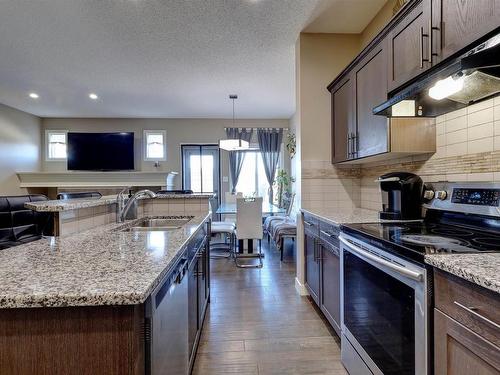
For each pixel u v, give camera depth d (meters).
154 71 3.96
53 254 1.18
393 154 2.14
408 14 1.70
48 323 0.78
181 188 6.79
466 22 1.27
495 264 0.95
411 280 1.15
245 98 5.21
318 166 3.04
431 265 1.04
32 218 3.08
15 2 2.46
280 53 3.44
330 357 1.96
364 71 2.30
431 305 1.07
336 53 3.06
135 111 6.11
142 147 6.71
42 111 6.05
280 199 6.54
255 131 6.88
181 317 1.29
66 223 1.63
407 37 1.72
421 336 1.09
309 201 3.03
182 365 1.31
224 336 2.23
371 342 1.50
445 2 1.39
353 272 1.72
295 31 2.99
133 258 1.11
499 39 1.07
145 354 0.84
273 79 4.26
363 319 1.59
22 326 0.78
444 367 1.00
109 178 6.22
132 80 4.29
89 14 2.64
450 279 0.98
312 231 2.67
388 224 1.86
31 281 0.86
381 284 1.39
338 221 2.02
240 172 6.90
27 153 6.12
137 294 0.77
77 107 5.75
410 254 1.16
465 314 0.91
